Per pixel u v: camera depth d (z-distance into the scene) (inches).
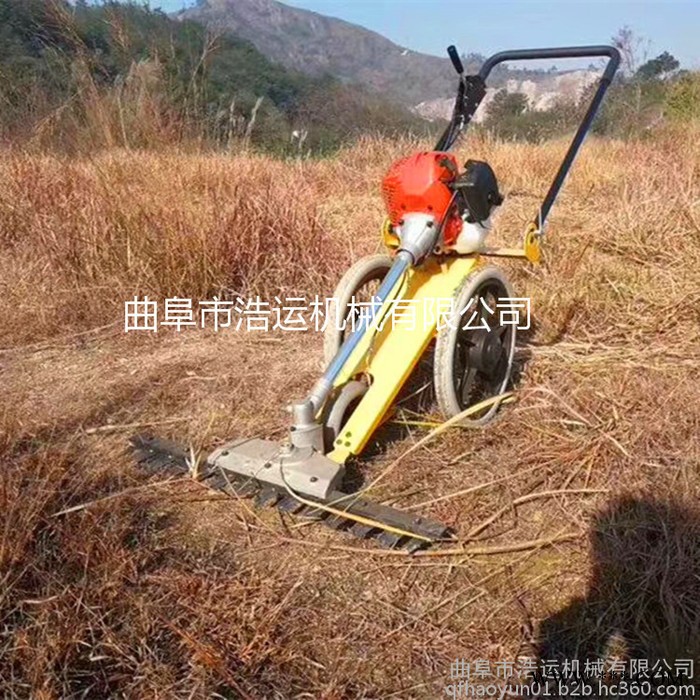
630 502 90.3
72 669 69.4
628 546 83.1
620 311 142.3
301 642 74.2
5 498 85.0
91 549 81.9
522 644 73.7
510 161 271.3
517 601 78.5
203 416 116.2
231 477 96.3
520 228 196.7
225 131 279.3
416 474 100.4
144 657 70.9
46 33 248.8
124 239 166.6
